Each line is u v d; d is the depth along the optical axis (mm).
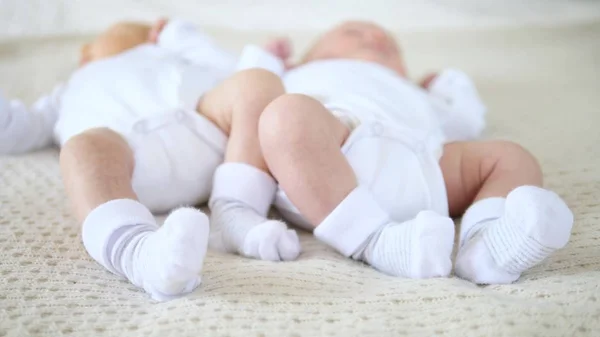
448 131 1409
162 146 1079
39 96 1682
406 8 2396
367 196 914
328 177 901
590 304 743
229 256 947
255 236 916
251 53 1365
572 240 956
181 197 1106
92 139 979
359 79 1279
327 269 876
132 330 732
